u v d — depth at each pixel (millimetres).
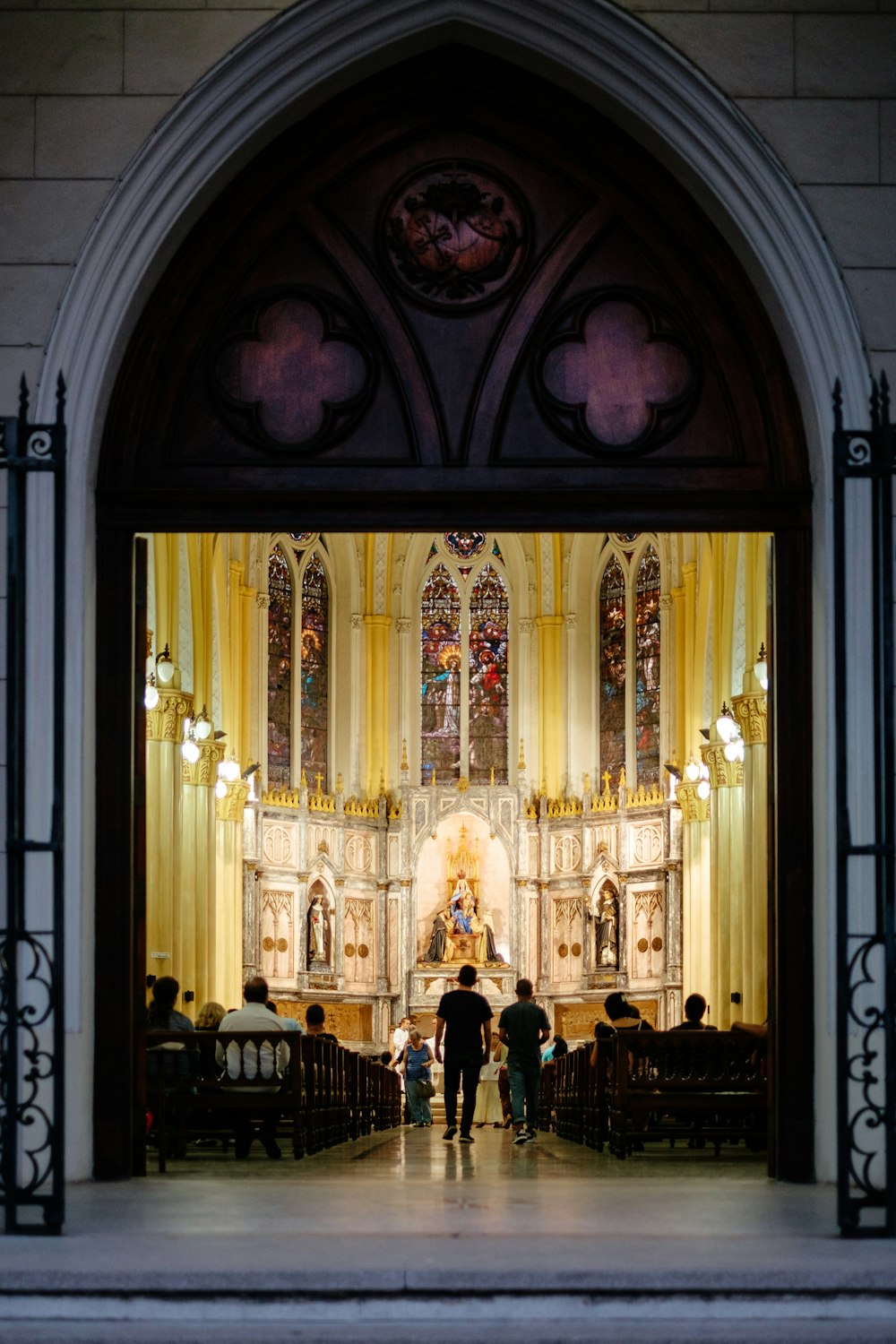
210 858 31625
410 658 42031
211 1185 11758
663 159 12477
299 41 12094
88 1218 9500
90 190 12055
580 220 12742
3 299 12000
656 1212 9805
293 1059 15477
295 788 39500
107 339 12016
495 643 42156
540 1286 7332
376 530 12547
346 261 12734
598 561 41156
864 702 11625
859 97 12078
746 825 29672
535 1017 19547
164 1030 15547
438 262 12750
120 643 12312
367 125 12758
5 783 11633
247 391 12633
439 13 12156
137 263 12055
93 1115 12023
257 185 12617
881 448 9508
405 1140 21656
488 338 12711
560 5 12062
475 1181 12430
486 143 12820
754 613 29828
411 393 12641
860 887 11477
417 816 41219
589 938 39688
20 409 9367
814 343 12000
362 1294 7305
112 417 12398
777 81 12086
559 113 12648
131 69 12117
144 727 12688
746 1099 15758
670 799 37594
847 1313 7336
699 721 35844
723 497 12414
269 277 12734
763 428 12508
